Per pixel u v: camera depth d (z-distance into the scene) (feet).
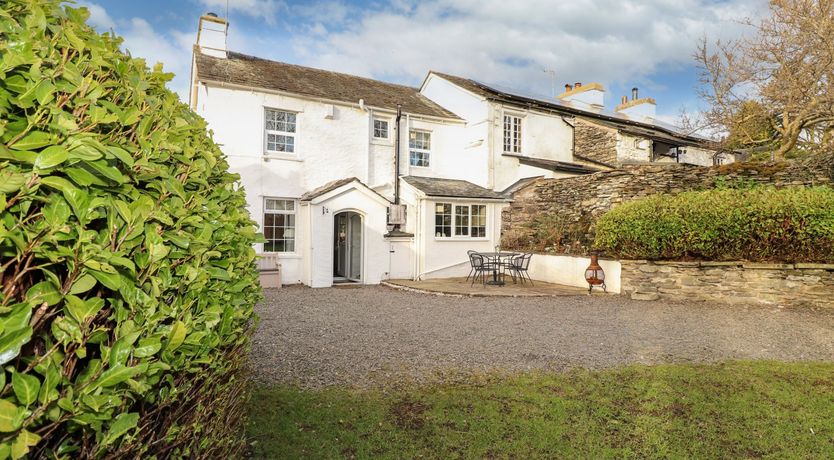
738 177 37.50
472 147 53.52
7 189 3.23
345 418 12.45
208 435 6.82
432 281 44.11
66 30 4.90
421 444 11.12
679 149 68.64
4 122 3.55
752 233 27.63
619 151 56.70
